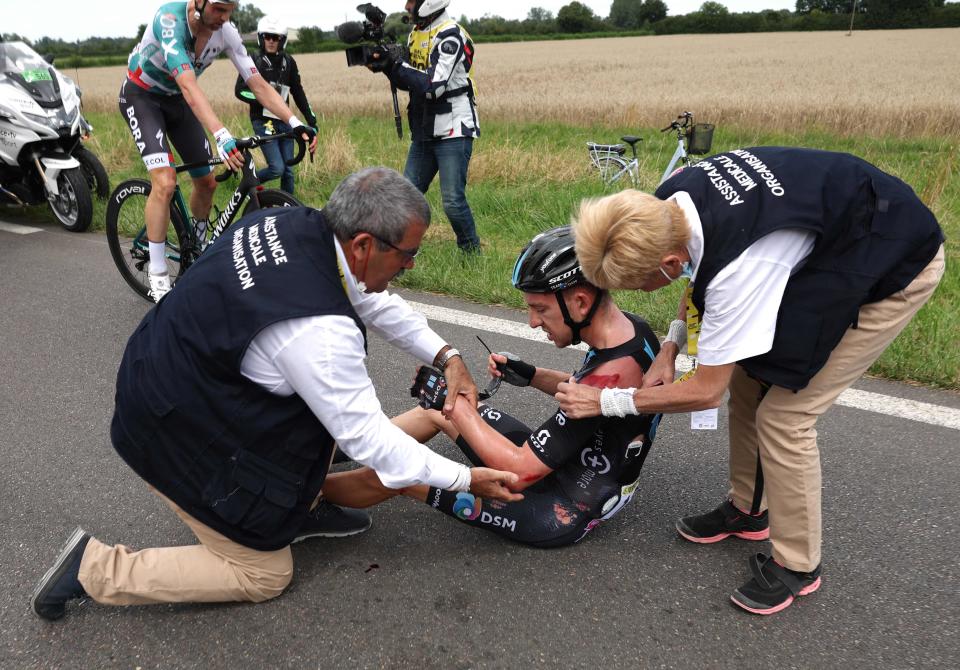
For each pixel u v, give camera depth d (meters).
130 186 4.14
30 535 2.33
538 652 1.85
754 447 2.12
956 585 2.04
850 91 16.09
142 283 4.39
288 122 3.80
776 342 1.66
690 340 1.75
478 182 7.22
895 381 3.17
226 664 1.83
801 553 1.93
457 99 4.51
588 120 12.96
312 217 1.72
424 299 4.36
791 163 1.65
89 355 3.63
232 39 3.74
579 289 1.77
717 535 2.26
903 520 2.31
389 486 1.83
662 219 1.55
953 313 3.73
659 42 50.25
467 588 2.07
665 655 1.84
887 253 1.60
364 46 4.46
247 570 1.93
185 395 1.69
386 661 1.83
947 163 6.45
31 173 5.88
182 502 1.79
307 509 1.90
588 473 2.10
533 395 3.20
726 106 13.02
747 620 1.95
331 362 1.61
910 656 1.82
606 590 2.06
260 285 1.62
